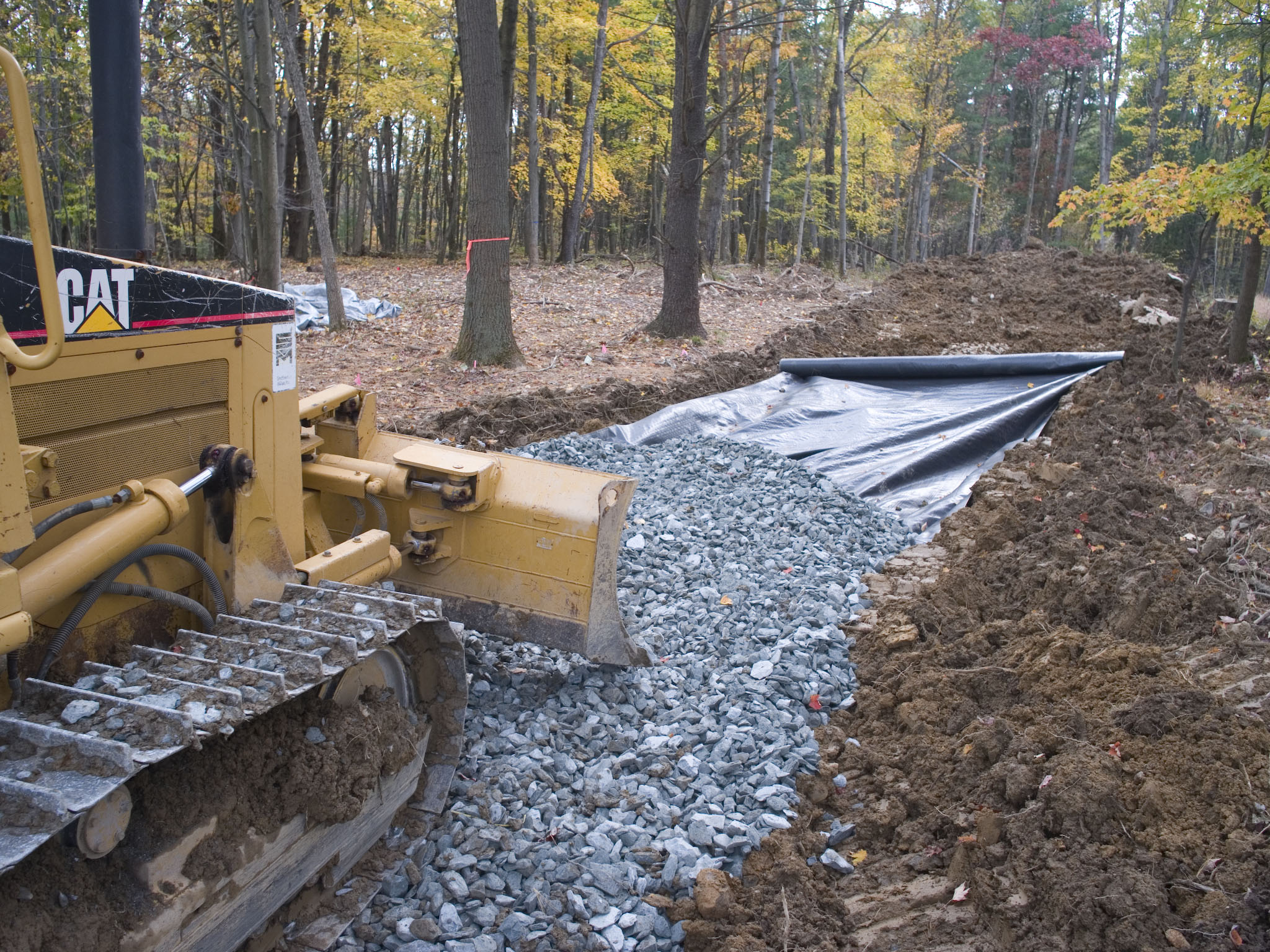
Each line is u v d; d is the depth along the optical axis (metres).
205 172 27.67
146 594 3.07
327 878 3.39
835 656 5.38
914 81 31.48
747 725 4.59
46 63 15.22
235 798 2.92
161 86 17.64
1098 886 3.28
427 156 38.41
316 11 21.58
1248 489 7.45
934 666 5.14
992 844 3.62
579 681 4.84
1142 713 4.14
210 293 3.28
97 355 2.90
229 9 17.22
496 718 4.52
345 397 4.70
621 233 45.59
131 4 3.25
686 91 13.45
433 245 42.31
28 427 2.74
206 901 2.82
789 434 9.69
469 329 11.94
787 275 21.56
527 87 25.78
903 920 3.46
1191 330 13.01
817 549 6.91
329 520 4.77
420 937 3.27
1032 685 4.70
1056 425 9.45
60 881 2.51
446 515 4.58
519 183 27.89
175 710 2.62
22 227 18.20
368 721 3.39
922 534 7.55
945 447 8.91
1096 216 13.95
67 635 2.81
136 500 2.97
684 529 7.05
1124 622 5.25
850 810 4.14
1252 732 3.93
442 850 3.65
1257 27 11.97
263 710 2.77
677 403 10.66
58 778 2.37
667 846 3.72
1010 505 7.39
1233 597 5.42
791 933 3.37
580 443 8.98
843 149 26.64
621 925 3.39
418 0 23.48
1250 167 10.18
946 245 53.22
